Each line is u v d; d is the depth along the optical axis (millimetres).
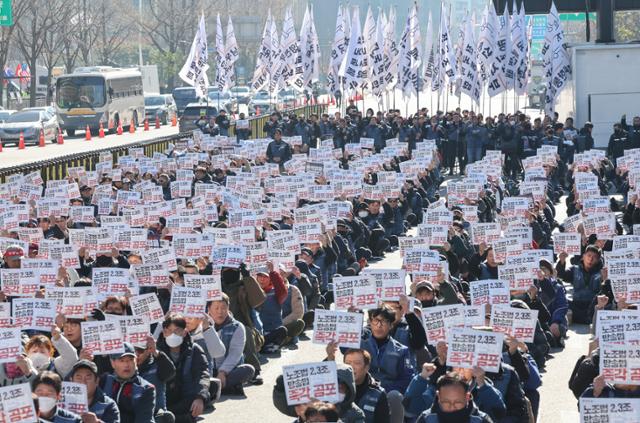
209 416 15055
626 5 52688
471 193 28766
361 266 23609
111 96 75500
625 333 11570
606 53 49688
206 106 66562
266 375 17266
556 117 46312
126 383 12250
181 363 13922
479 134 45438
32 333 15117
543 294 18812
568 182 39656
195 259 20094
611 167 37906
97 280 16547
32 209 27031
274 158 43688
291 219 25594
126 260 20750
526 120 45812
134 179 34031
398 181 31344
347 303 13719
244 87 102688
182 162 36688
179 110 91250
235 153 43094
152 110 87875
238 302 17172
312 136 51844
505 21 51312
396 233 29750
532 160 37219
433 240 21328
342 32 56625
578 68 50000
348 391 10781
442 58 53750
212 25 121125
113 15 117625
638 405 9555
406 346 13414
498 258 19547
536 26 99688
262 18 127688
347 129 49906
